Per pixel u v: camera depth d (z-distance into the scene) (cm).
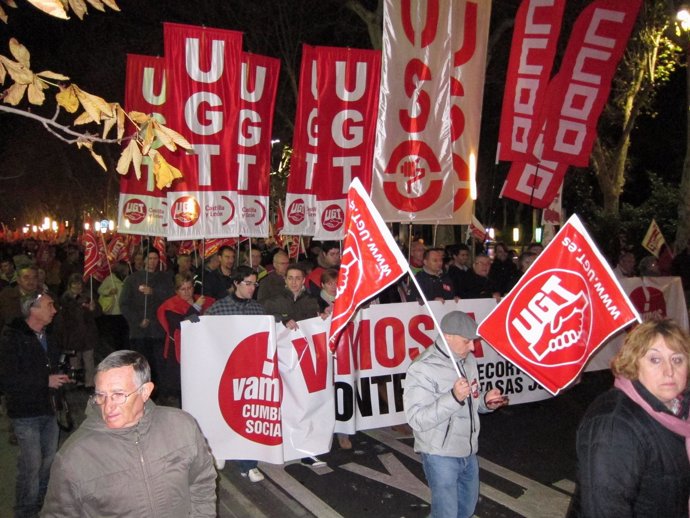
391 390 664
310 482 573
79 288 899
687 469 234
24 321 469
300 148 854
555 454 629
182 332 576
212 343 575
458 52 877
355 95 858
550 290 377
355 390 644
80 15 252
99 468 255
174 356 732
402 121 838
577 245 373
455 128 885
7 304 821
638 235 2066
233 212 796
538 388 754
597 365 852
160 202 840
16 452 653
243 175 803
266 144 819
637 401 239
